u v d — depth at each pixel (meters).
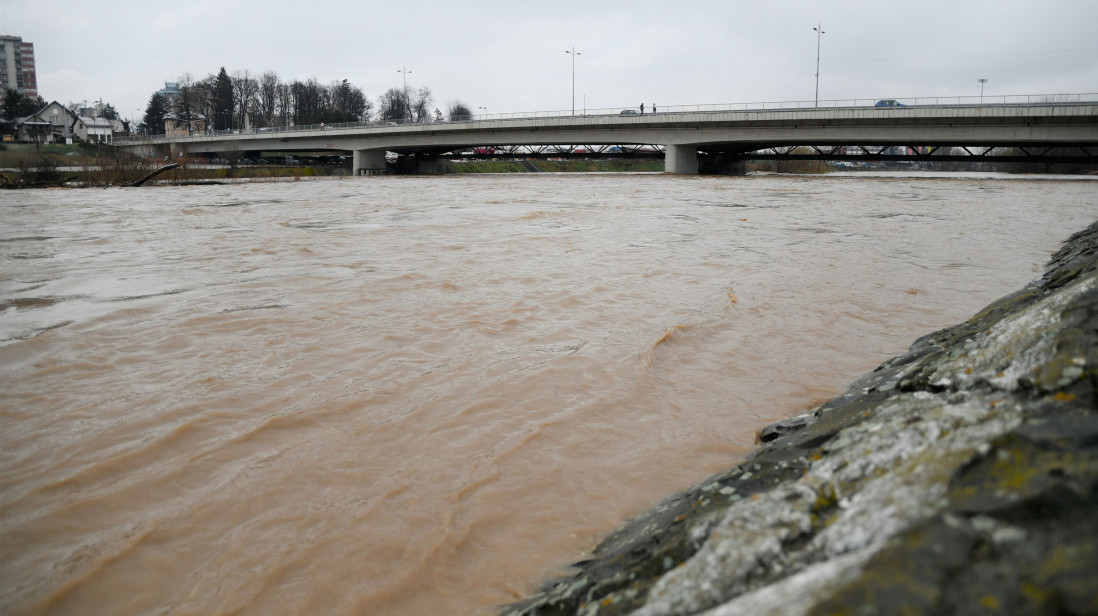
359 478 4.62
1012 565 1.48
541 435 5.29
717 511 3.01
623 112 61.44
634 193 34.88
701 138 57.59
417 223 19.36
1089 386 2.44
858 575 1.63
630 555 3.25
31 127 126.38
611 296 9.85
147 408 5.65
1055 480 1.66
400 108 138.50
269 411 5.64
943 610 1.44
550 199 30.36
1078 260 7.95
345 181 56.44
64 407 5.67
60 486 4.42
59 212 25.11
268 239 15.84
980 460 2.01
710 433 5.42
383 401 5.89
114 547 3.83
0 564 3.67
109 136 143.12
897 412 3.35
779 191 36.22
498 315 8.70
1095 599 1.29
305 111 131.38
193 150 90.56
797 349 7.61
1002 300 7.28
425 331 7.97
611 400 6.02
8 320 8.30
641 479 4.67
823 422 4.33
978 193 33.94
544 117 63.16
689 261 12.79
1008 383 3.01
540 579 3.58
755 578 2.18
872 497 2.30
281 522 4.10
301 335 7.74
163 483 4.50
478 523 4.10
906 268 12.32
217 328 7.97
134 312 8.69
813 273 11.73
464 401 5.91
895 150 122.94
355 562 3.73
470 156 81.31
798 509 2.48
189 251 14.03
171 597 3.46
